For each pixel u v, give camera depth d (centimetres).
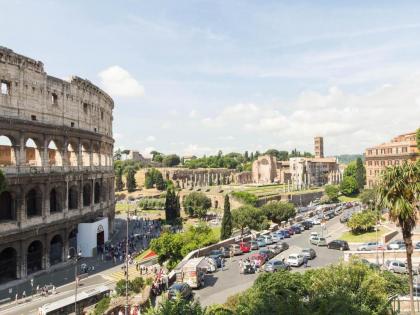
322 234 10612
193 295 5400
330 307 3016
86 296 5738
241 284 5931
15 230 7431
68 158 9312
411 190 3953
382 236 8725
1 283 7325
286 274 4425
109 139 11981
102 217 10375
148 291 5159
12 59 7762
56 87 9019
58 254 9175
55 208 9106
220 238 10631
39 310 5381
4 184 5909
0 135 7394
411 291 3944
